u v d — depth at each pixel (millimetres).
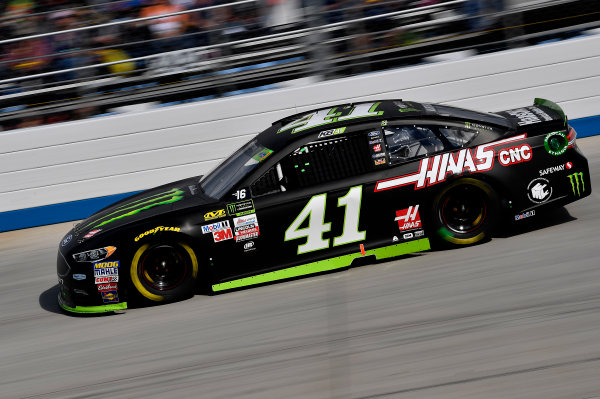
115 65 19188
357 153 11859
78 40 19188
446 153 11844
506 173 11836
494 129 12047
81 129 18281
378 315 10148
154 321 11484
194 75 19281
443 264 11609
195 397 8711
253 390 8617
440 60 19094
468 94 18672
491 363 8289
